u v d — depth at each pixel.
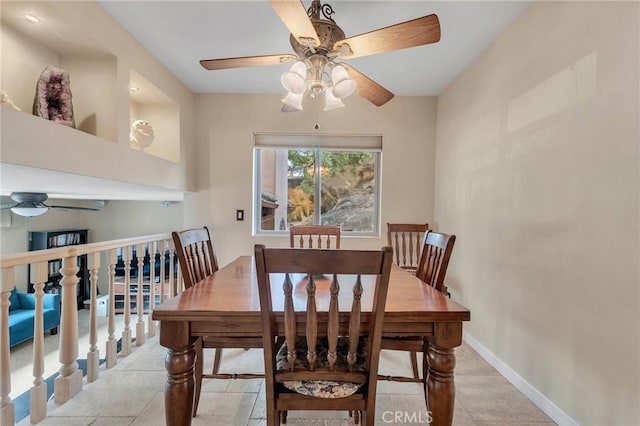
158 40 2.23
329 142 3.29
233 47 2.33
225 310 1.13
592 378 1.40
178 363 1.15
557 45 1.62
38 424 1.50
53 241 4.70
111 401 1.68
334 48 1.51
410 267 3.09
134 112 2.89
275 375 1.10
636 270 1.22
